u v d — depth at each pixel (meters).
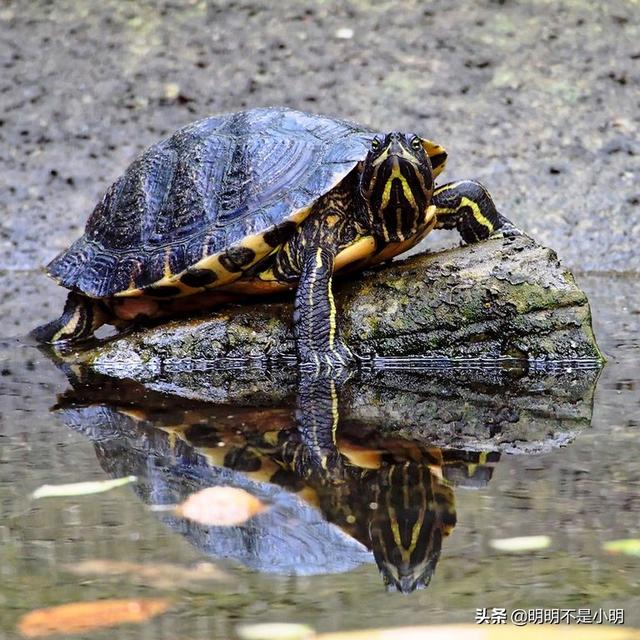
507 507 4.26
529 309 8.64
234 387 7.82
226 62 20.56
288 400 7.17
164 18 21.50
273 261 8.89
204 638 3.09
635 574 3.51
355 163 8.54
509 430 5.93
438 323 8.77
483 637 3.06
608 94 19.06
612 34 20.28
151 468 5.04
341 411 6.69
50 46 20.98
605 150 17.83
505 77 19.64
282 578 3.54
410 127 18.86
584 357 8.59
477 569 3.59
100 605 3.35
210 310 9.58
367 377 8.20
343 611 3.26
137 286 9.05
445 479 4.74
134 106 19.83
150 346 9.08
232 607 3.30
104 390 7.74
